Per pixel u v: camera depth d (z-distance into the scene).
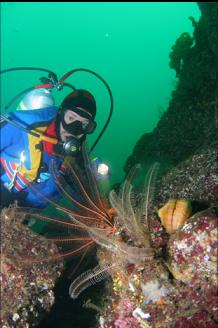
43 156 3.18
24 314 2.52
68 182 3.41
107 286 3.23
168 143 5.84
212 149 3.38
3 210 2.92
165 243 2.27
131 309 2.32
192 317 1.95
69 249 3.03
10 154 3.16
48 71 3.44
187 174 3.18
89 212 2.98
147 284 2.20
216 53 5.79
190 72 6.27
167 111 6.59
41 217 3.00
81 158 3.42
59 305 3.47
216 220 1.94
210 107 5.44
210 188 2.69
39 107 3.24
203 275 1.97
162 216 2.34
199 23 6.93
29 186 3.17
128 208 2.42
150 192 2.50
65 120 3.17
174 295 2.09
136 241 2.39
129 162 6.89
